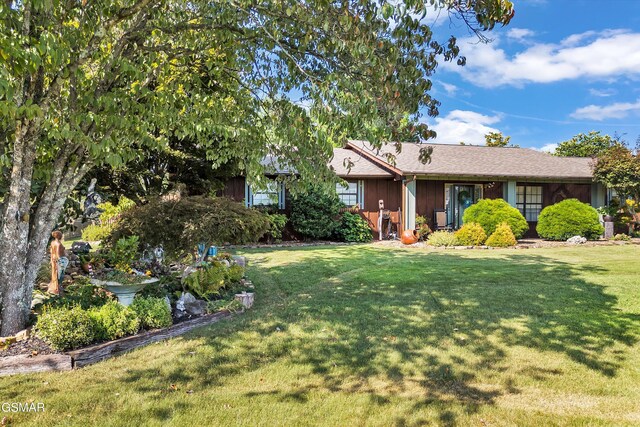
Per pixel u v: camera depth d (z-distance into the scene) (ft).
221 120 17.35
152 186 32.01
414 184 45.32
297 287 21.71
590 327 14.48
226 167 32.24
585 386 10.21
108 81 13.84
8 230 12.55
